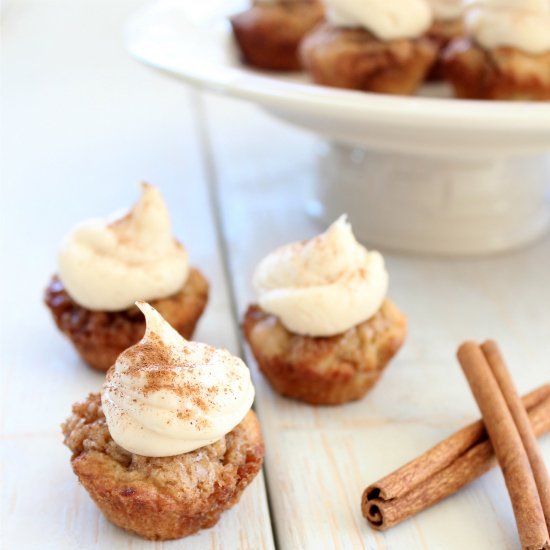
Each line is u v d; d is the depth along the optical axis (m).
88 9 1.03
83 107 0.72
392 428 0.43
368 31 0.57
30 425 0.43
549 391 0.43
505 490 0.41
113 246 0.45
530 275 0.53
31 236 0.54
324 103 0.48
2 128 0.67
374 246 0.55
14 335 0.47
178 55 0.54
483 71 0.56
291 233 0.55
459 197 0.53
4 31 0.94
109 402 0.39
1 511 0.40
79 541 0.39
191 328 0.46
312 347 0.44
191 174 0.61
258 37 0.62
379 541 0.39
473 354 0.43
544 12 0.55
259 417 0.44
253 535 0.39
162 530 0.39
